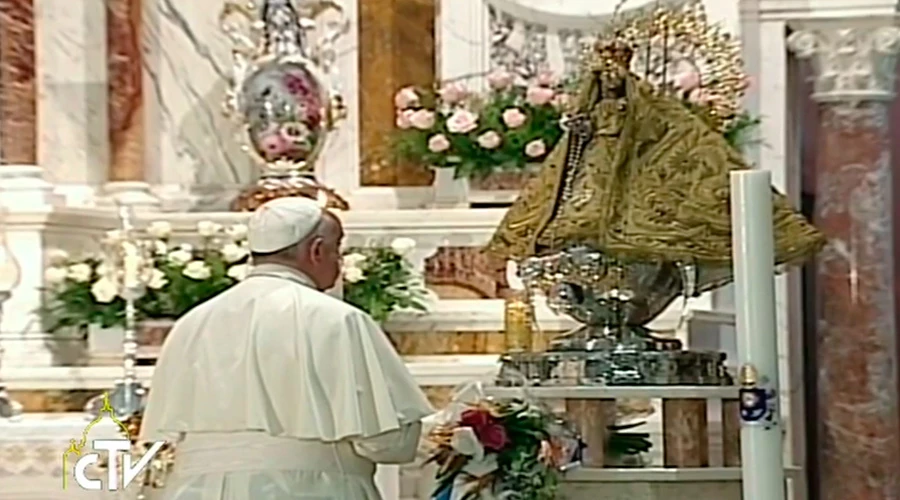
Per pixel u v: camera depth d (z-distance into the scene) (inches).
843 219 621.0
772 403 318.0
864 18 609.9
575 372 384.2
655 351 387.5
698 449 385.7
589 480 366.0
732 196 327.6
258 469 383.6
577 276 391.2
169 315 580.4
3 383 560.1
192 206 682.8
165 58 696.4
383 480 479.8
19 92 645.9
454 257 615.2
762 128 609.3
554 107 620.4
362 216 613.9
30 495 485.1
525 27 670.5
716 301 590.9
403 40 678.5
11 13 646.5
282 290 393.1
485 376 546.0
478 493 356.5
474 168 625.3
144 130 685.9
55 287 597.6
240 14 668.7
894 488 619.2
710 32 532.1
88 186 673.6
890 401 620.1
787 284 609.0
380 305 578.6
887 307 621.3
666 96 407.2
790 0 611.8
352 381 379.6
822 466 624.4
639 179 382.9
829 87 620.4
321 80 653.3
